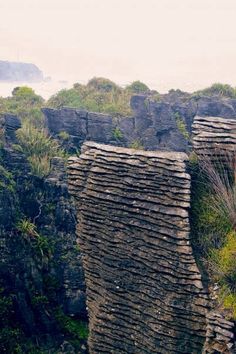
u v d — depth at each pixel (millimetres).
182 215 8414
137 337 8539
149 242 8609
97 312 9078
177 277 8172
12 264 17688
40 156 21312
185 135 31328
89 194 9422
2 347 16422
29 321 17469
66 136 25844
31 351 16766
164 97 36594
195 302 7957
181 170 8695
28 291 17719
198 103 34156
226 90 39344
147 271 8555
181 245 8258
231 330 7410
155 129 30875
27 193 19906
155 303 8367
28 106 32625
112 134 27516
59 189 19906
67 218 19406
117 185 9180
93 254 9305
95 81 40656
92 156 9750
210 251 8367
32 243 18391
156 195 8781
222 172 8977
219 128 9352
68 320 17953
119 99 37344
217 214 8617
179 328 8055
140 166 9078
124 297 8805
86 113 26734
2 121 21312
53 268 18531
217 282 8023
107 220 9172
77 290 18391
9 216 18297
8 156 20125
